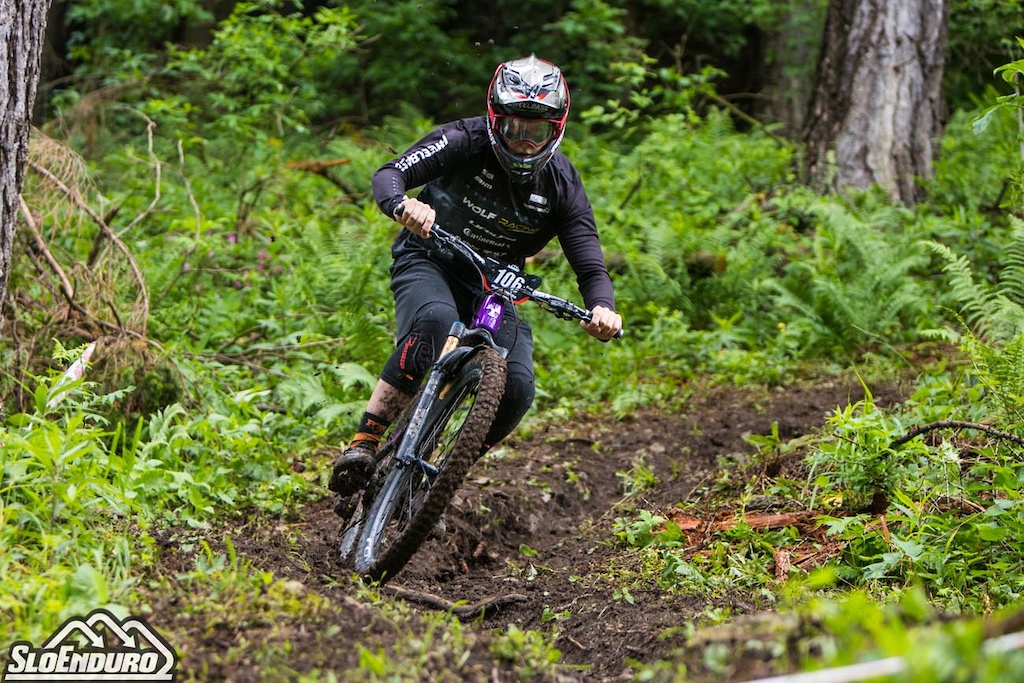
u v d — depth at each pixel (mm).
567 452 9742
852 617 4109
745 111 26953
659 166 16578
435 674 4621
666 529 7504
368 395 10133
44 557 5277
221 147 17578
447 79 23562
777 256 13891
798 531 7262
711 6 24672
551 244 14086
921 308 12414
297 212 15062
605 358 12141
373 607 5355
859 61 16047
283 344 10992
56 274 8828
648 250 13680
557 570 7539
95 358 8555
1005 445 7207
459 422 6492
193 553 5859
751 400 10930
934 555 6242
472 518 8141
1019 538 6234
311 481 8422
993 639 3654
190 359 10094
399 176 6461
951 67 22125
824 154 16125
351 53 23312
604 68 22328
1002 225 14484
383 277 12289
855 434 7465
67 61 24328
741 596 6328
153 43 23203
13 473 5957
